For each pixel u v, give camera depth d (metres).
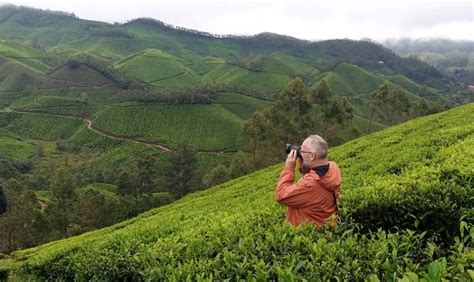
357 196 7.58
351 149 27.08
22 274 20.64
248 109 158.25
